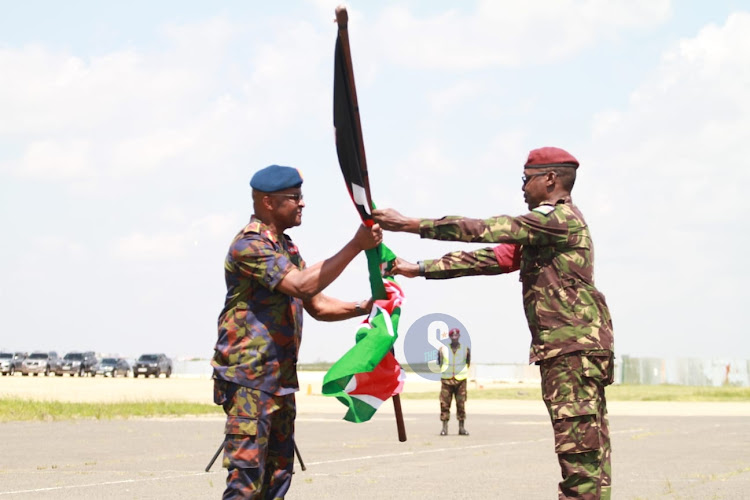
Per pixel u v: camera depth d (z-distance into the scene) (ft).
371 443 56.29
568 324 19.75
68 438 56.18
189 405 96.68
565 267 19.85
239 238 17.97
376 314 18.42
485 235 19.31
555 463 43.75
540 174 20.59
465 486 34.76
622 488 34.27
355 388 18.29
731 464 43.27
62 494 31.71
